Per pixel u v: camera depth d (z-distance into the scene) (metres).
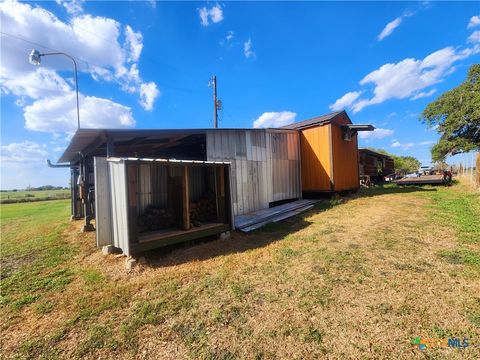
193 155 8.88
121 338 2.35
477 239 4.25
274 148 9.27
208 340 2.27
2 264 4.51
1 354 2.23
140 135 5.46
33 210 15.21
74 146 6.44
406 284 2.97
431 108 21.14
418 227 5.20
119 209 4.22
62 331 2.50
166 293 3.11
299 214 7.57
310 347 2.11
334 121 10.34
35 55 7.88
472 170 12.24
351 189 11.56
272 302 2.80
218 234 5.39
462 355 1.93
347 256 3.92
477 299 2.59
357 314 2.49
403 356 1.95
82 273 3.90
